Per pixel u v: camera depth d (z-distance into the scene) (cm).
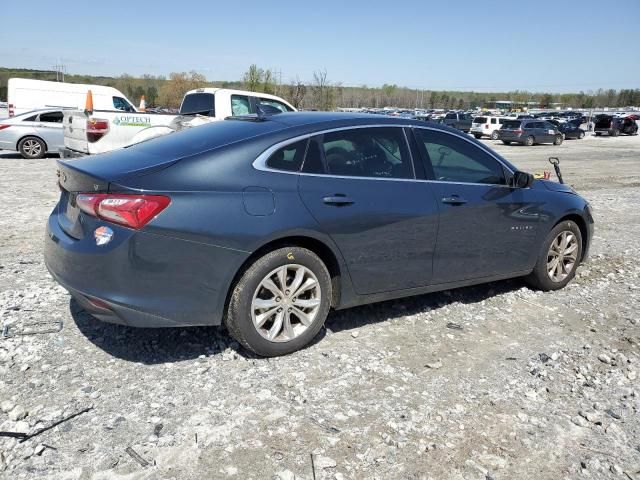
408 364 384
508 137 3172
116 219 332
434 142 454
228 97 1166
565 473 280
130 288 335
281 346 381
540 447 300
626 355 409
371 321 455
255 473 271
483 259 476
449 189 446
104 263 334
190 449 286
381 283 420
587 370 385
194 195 343
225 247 348
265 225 357
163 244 335
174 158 356
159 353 384
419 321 460
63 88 2033
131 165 354
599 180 1538
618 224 895
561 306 507
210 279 349
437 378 367
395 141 432
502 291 542
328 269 405
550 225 522
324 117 420
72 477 263
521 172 493
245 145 370
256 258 365
